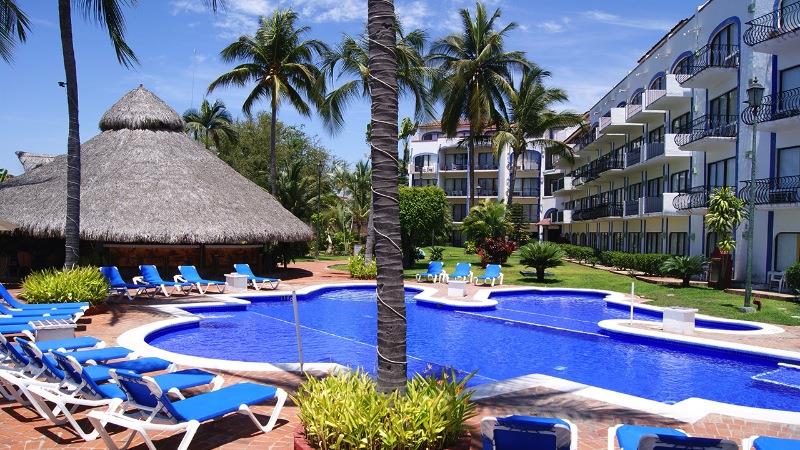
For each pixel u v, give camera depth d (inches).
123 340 417.4
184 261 962.7
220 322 603.2
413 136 2962.6
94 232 813.9
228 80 1296.8
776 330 542.0
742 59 930.1
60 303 506.9
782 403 346.0
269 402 270.1
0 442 213.5
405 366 207.3
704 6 1071.6
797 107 813.2
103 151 989.2
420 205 1245.1
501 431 161.2
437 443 185.5
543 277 1060.5
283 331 560.7
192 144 1078.4
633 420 259.1
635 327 550.0
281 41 1295.5
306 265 1379.2
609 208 1510.8
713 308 683.4
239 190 1017.5
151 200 880.3
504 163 2588.6
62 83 602.9
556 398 290.8
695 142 975.6
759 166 888.9
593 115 1947.6
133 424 187.6
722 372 420.5
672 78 1134.4
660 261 1055.6
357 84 1098.1
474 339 539.5
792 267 742.5
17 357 274.8
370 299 816.3
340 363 426.0
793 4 826.8
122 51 618.8
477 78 1485.0
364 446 178.1
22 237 892.0
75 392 236.2
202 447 212.8
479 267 1293.1
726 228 808.9
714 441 149.6
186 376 247.0
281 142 2129.7
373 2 207.2
